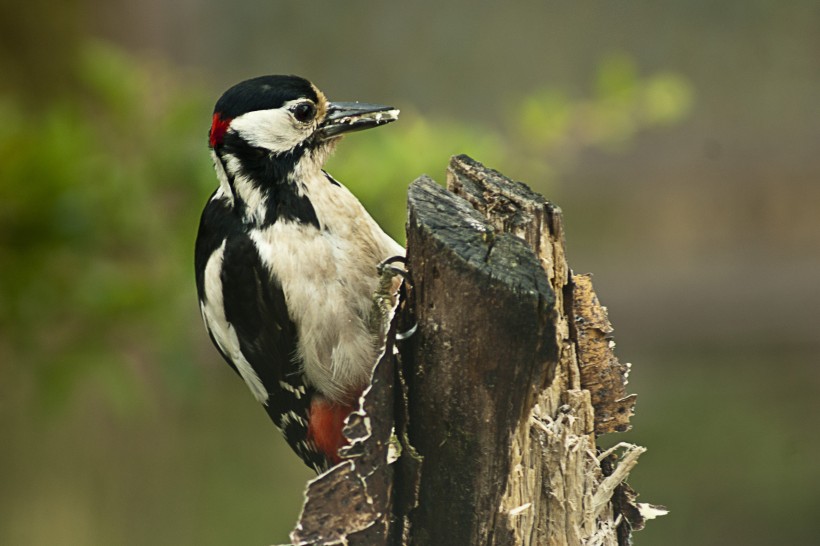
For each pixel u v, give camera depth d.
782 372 16.25
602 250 19.47
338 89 17.62
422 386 4.75
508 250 4.63
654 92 12.19
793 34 19.33
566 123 11.83
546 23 18.39
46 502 12.44
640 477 12.53
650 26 19.09
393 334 4.72
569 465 5.02
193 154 10.41
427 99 18.03
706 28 19.22
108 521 12.01
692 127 19.52
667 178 19.50
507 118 16.64
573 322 5.25
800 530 11.18
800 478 12.25
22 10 13.31
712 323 18.09
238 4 16.64
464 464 4.77
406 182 9.92
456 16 18.03
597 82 12.20
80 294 9.99
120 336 10.52
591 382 5.41
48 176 10.14
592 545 5.13
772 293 18.56
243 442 13.67
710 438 13.48
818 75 19.34
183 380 10.48
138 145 10.76
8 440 13.08
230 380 14.60
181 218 10.51
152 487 12.62
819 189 19.17
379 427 4.75
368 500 4.75
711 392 15.38
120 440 13.59
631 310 18.66
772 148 19.52
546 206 5.11
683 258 19.12
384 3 17.64
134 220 10.34
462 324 4.57
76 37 13.76
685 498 12.06
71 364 10.11
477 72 18.19
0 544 11.87
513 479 4.80
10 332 10.11
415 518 4.94
